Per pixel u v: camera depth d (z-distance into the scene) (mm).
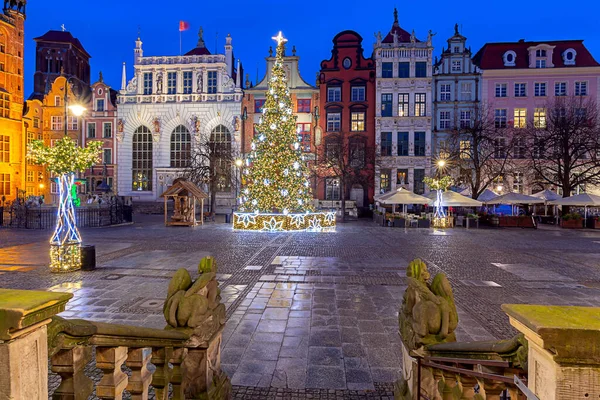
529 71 40938
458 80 41781
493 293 8859
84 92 52156
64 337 1800
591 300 8312
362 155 38562
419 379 3113
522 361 1773
